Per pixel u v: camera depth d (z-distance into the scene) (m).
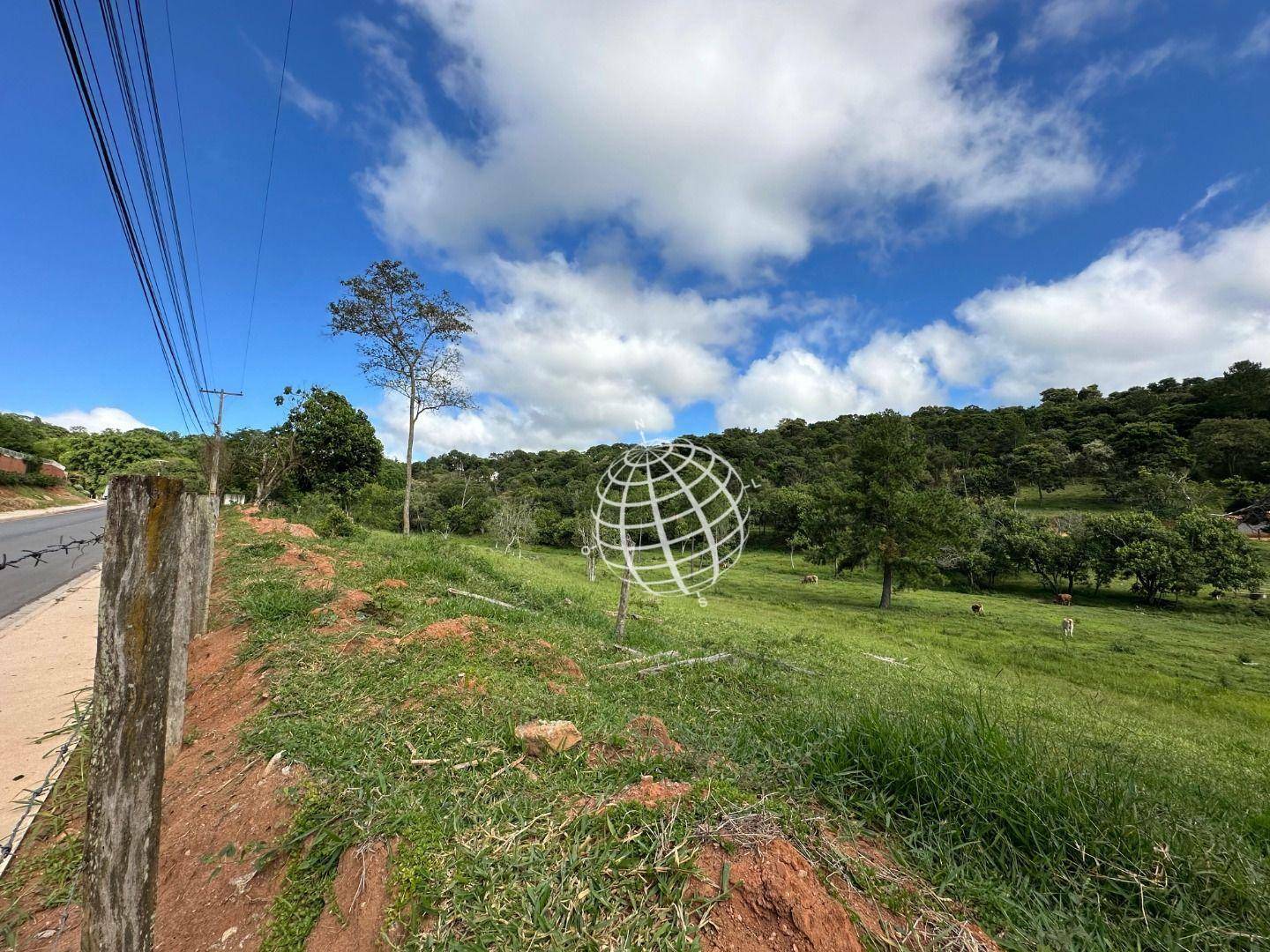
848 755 3.74
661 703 5.59
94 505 39.56
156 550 1.94
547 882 2.22
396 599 7.78
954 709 4.50
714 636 10.92
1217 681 14.76
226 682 5.24
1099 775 3.56
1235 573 30.20
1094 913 2.55
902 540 25.91
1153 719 10.56
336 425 30.02
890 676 9.51
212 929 2.58
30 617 9.37
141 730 1.91
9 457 34.47
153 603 1.93
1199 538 31.45
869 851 2.81
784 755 3.85
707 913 2.09
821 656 10.68
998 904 2.47
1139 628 23.70
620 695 5.55
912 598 30.77
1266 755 7.98
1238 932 2.44
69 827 3.68
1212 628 24.50
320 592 7.39
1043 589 37.19
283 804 3.11
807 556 35.34
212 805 3.41
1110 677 14.14
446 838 2.57
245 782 3.49
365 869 2.50
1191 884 2.71
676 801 2.68
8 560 14.98
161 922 2.69
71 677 6.50
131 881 1.91
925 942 2.19
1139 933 2.45
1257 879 2.79
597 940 1.99
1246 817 4.08
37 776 4.31
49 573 13.40
